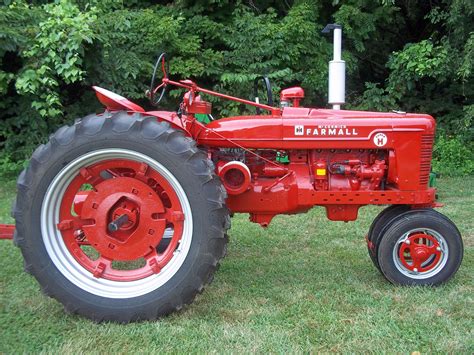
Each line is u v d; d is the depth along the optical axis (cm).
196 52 866
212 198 296
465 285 357
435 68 873
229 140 344
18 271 385
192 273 298
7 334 287
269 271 394
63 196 310
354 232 502
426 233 351
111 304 299
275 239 480
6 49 686
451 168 822
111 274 313
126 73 773
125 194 311
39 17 722
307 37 884
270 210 351
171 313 306
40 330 292
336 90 370
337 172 353
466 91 946
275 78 868
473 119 896
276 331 290
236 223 534
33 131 774
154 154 295
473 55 801
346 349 271
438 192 687
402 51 922
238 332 288
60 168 296
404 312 313
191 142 303
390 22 1003
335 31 367
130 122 296
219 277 380
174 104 894
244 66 873
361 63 1054
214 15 931
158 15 885
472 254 429
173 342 278
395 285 353
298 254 437
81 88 812
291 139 345
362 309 320
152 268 309
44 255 300
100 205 312
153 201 311
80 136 295
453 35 898
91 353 267
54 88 743
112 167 311
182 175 295
